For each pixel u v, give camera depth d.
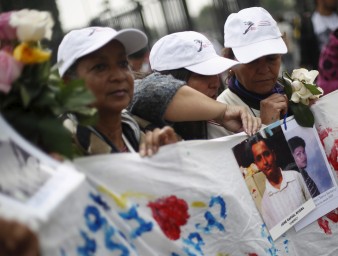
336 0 7.07
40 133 2.34
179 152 2.75
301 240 3.21
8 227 1.83
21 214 2.01
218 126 3.29
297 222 3.18
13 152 2.23
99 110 2.68
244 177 2.99
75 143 2.63
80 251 2.27
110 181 2.56
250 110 3.38
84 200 2.35
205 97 3.09
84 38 2.67
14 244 1.81
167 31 9.08
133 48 2.77
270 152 3.10
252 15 3.40
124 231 2.51
